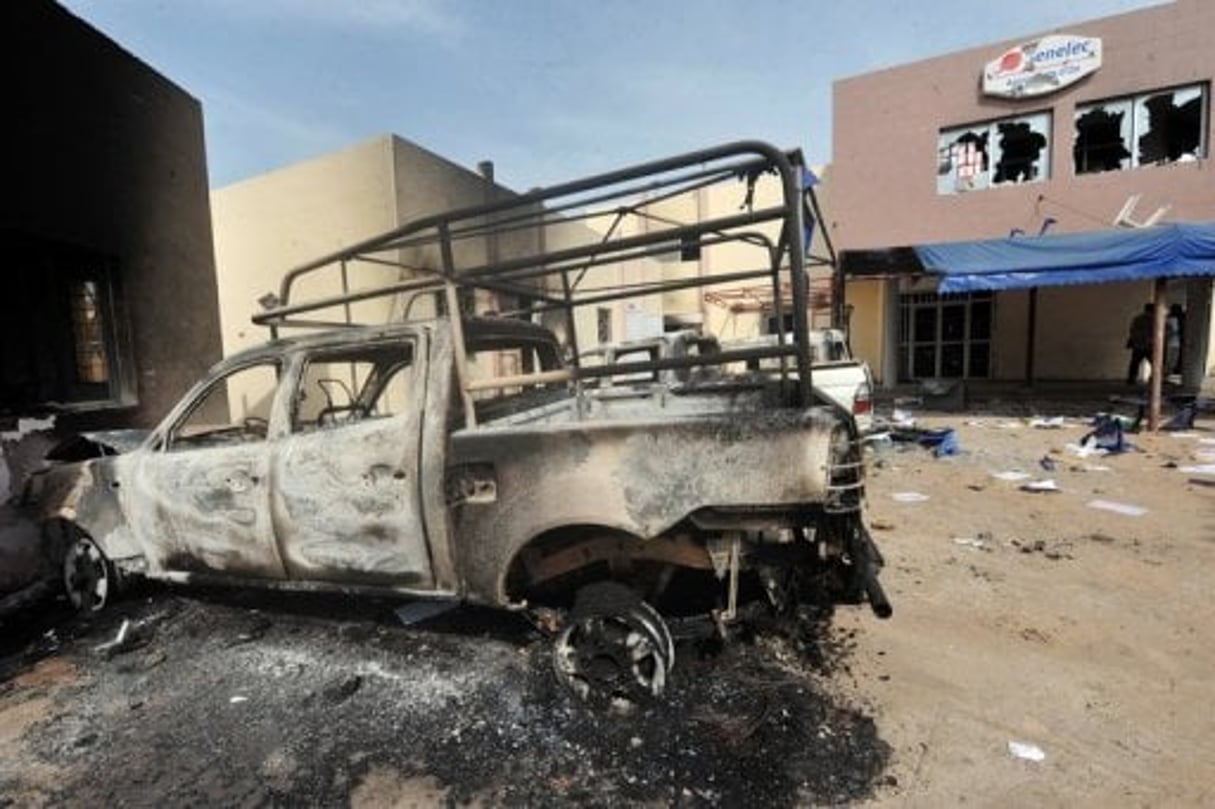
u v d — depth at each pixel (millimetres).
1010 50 14875
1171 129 14008
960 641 3439
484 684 3203
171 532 3904
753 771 2490
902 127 16203
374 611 4094
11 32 5441
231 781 2564
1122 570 4352
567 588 3281
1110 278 9547
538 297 4141
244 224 10875
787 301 19234
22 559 4816
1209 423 9891
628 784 2457
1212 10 13188
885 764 2492
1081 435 9359
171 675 3428
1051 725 2695
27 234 5613
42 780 2621
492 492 3027
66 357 6105
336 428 3383
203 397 3984
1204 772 2381
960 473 7395
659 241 2770
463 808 2369
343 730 2875
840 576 2836
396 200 9297
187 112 7652
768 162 2979
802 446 2535
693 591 3490
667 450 2703
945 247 11312
